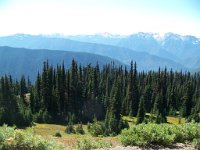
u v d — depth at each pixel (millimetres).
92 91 139125
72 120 117125
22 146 12836
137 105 126250
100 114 131500
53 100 126625
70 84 132625
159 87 134875
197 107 118875
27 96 147000
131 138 16891
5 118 94875
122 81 150375
